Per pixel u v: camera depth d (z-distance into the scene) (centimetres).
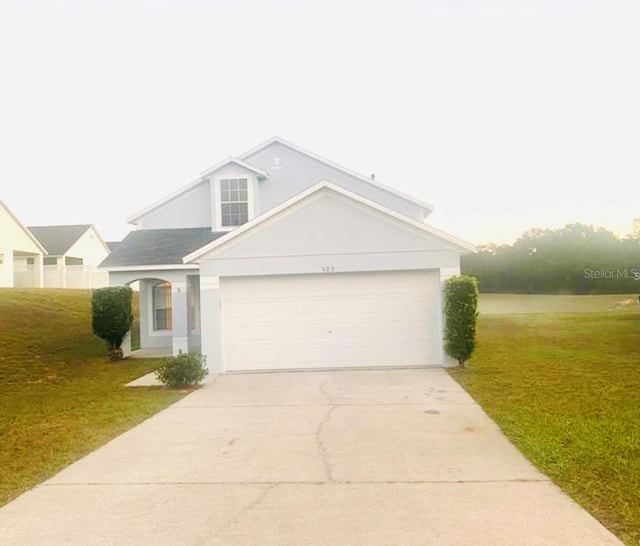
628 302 2647
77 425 863
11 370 1488
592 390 1020
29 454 711
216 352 1369
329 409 932
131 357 1716
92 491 568
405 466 624
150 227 1995
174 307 1688
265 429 808
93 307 1639
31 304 2355
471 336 1321
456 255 1352
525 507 498
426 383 1145
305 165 1967
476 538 436
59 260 4034
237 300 1388
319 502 521
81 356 1717
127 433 805
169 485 580
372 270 1360
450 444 710
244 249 1377
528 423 793
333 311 1380
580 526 455
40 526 482
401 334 1372
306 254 1367
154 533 462
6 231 3228
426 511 494
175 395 1095
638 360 1366
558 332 1961
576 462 616
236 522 480
